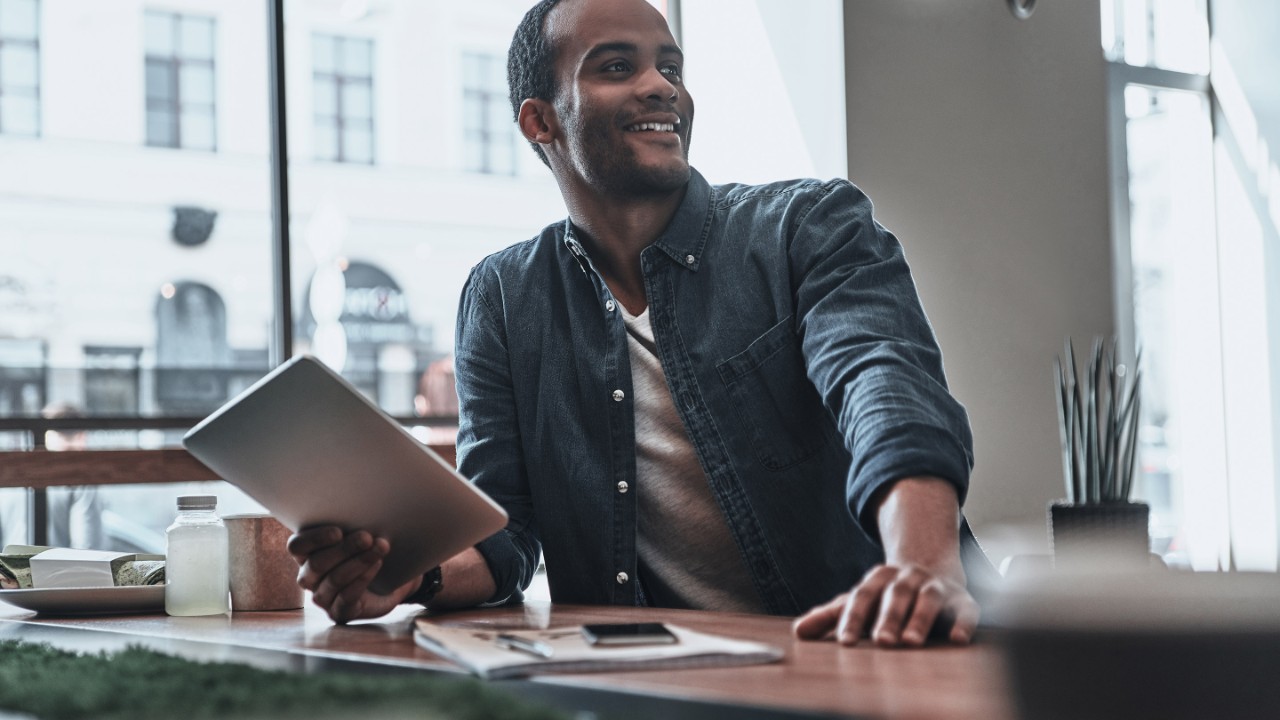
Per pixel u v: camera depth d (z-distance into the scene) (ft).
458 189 14.03
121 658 2.88
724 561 4.83
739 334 4.78
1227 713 1.30
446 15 13.97
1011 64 11.71
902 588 2.75
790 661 2.48
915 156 11.03
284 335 11.41
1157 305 13.55
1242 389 13.85
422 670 2.60
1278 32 13.65
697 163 11.57
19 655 3.10
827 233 4.73
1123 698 1.35
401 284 13.73
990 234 11.49
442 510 3.50
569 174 5.10
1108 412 10.03
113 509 10.54
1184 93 14.01
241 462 3.57
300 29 13.39
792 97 10.91
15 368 12.48
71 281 12.71
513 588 4.60
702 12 11.56
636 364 4.96
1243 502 13.76
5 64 12.56
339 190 13.50
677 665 2.45
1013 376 11.59
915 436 3.35
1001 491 11.44
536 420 5.07
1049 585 1.45
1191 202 13.97
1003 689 1.47
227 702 2.14
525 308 5.18
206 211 13.02
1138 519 9.57
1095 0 12.34
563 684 2.23
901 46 11.00
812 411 4.71
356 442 3.34
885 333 4.09
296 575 4.67
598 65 4.93
